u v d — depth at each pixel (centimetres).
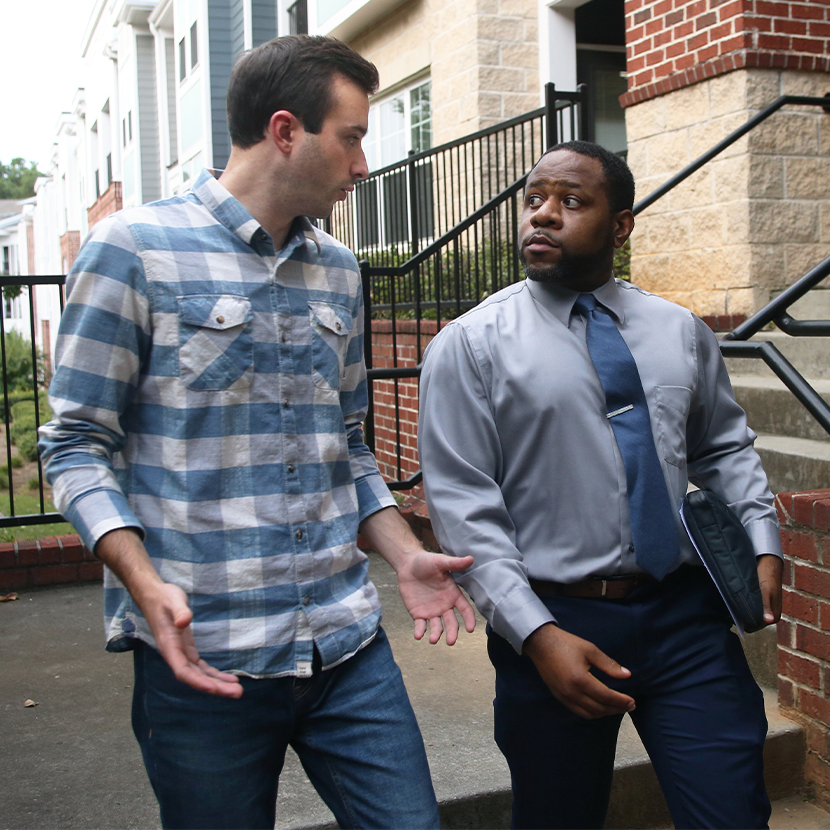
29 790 253
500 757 264
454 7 830
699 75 532
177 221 154
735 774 167
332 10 1033
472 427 181
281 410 155
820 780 268
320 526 159
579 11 820
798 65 513
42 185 3819
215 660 147
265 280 156
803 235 525
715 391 197
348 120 155
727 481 196
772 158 514
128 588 135
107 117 2691
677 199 559
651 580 178
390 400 701
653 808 262
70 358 145
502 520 179
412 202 709
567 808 186
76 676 337
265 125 155
